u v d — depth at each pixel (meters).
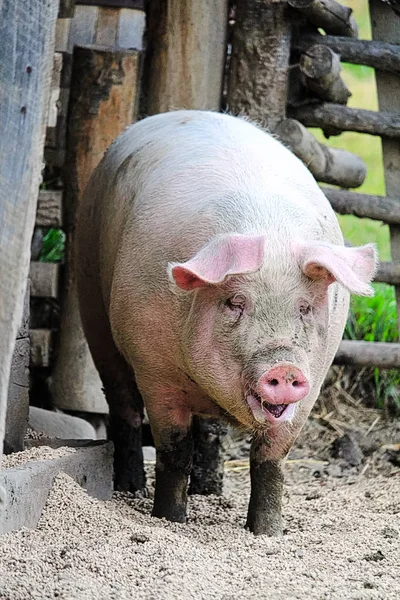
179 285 7.38
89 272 10.38
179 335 8.19
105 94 11.92
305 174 9.03
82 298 10.55
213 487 10.52
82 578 6.57
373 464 11.98
